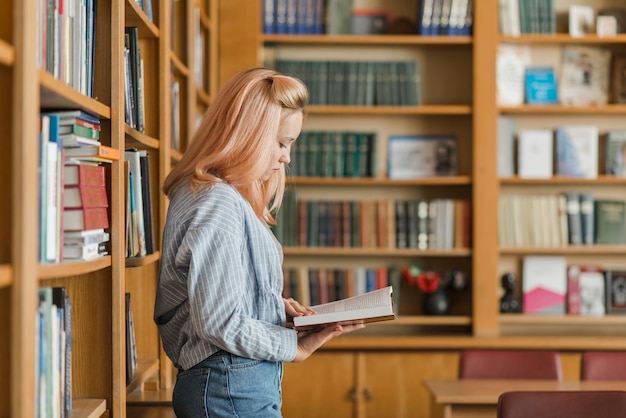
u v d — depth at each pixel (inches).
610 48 208.2
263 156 83.4
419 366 193.5
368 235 201.6
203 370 81.0
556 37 199.9
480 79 197.9
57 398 71.5
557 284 203.8
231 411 80.4
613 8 205.8
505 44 205.5
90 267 75.8
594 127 204.8
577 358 192.9
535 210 201.3
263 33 201.3
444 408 129.9
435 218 201.2
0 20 57.4
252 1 198.1
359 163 201.9
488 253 198.1
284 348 80.0
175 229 81.0
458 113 201.5
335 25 203.5
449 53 208.2
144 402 113.3
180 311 83.7
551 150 204.2
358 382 192.9
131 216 99.1
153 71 119.9
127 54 101.7
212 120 84.5
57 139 70.2
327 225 201.8
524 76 205.3
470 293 207.5
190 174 84.2
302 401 193.0
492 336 196.9
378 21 207.9
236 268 78.7
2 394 57.0
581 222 201.8
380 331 205.3
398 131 208.7
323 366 193.5
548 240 201.2
